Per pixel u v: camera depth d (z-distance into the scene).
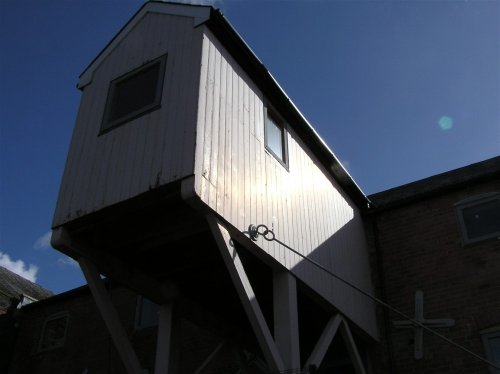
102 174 7.36
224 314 9.21
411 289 10.16
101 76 8.59
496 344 8.86
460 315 9.40
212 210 6.49
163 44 8.03
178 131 6.86
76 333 13.73
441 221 10.59
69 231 7.34
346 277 9.54
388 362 9.60
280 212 7.98
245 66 8.30
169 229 7.28
